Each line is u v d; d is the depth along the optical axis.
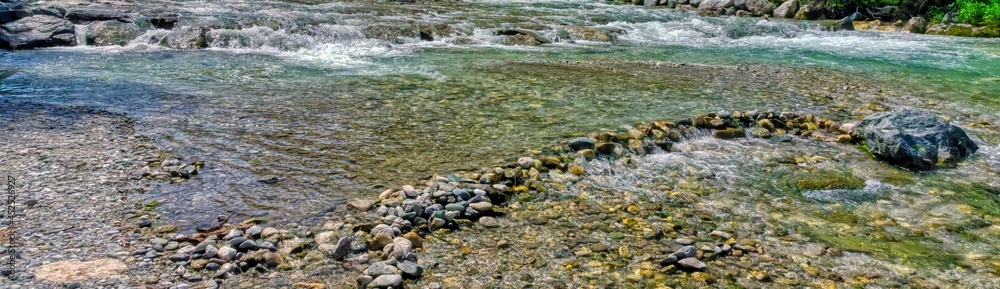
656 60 15.07
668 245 5.06
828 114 9.76
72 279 4.11
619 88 11.11
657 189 6.32
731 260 4.83
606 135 7.74
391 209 5.41
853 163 7.42
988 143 8.54
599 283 4.43
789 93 11.29
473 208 5.50
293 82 10.81
